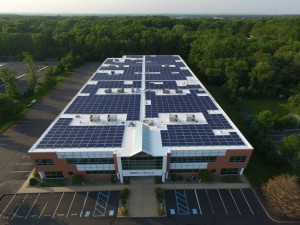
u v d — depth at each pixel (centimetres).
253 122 7062
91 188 5250
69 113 6544
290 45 12225
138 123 6072
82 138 5462
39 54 15125
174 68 10556
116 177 5444
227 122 6162
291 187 4659
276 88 10019
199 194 5125
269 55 10981
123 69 10331
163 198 5000
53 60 15400
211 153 5150
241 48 12556
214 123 6109
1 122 7662
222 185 5350
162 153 5019
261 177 5575
